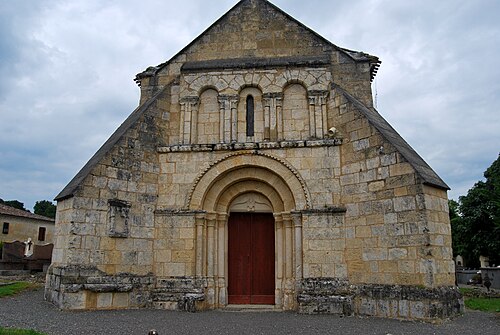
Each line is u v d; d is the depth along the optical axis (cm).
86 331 1009
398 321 1238
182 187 1631
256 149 1625
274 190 1647
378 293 1344
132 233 1529
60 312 1295
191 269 1544
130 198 1550
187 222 1587
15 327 1016
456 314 1292
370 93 1661
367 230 1427
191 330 1066
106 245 1459
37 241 5534
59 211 1535
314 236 1505
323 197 1541
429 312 1227
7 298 1573
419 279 1270
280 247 1609
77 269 1381
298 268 1512
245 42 1795
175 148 1655
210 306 1538
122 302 1447
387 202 1385
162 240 1580
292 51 1761
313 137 1616
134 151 1594
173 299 1496
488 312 1428
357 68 1683
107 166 1509
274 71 1711
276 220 1633
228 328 1106
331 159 1564
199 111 1734
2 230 5156
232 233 1697
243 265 1670
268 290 1641
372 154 1457
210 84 1733
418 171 1323
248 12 1825
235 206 1694
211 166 1634
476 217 3183
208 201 1636
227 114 1691
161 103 1717
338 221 1499
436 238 1301
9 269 2767
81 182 1436
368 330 1089
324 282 1448
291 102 1691
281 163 1600
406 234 1320
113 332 1006
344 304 1383
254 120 1698
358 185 1482
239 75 1725
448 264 1334
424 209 1287
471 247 3372
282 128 1664
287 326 1149
